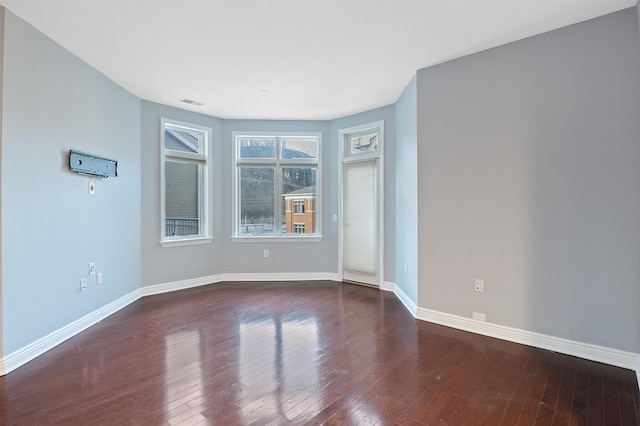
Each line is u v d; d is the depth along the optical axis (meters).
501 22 2.61
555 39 2.71
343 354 2.71
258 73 3.53
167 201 4.68
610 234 2.53
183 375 2.37
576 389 2.20
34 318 2.66
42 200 2.74
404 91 4.03
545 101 2.77
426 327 3.29
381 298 4.31
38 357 2.64
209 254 5.09
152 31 2.71
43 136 2.75
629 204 2.46
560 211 2.72
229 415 1.92
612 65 2.50
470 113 3.15
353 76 3.63
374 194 4.85
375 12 2.46
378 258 4.84
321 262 5.36
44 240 2.76
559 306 2.73
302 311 3.79
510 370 2.45
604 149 2.54
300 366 2.51
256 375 2.38
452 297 3.29
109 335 3.10
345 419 1.89
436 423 1.86
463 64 3.18
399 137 4.29
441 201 3.34
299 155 5.42
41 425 1.83
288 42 2.89
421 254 3.48
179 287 4.73
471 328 3.17
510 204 2.95
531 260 2.86
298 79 3.70
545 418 1.90
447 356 2.67
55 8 2.39
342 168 5.20
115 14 2.46
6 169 2.41
